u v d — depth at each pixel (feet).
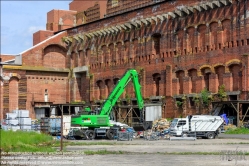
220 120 144.46
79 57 237.25
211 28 167.32
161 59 187.01
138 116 196.24
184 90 175.94
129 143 123.95
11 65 225.97
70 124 161.17
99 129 148.66
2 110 222.48
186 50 176.04
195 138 137.18
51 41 239.30
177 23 180.55
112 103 166.71
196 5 171.53
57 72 239.71
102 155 90.12
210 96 164.35
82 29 235.81
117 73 211.00
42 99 234.99
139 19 199.52
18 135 110.11
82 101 234.38
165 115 183.01
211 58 165.99
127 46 206.39
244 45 154.20
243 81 153.48
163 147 108.37
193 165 73.77
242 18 155.22
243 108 156.04
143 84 195.11
